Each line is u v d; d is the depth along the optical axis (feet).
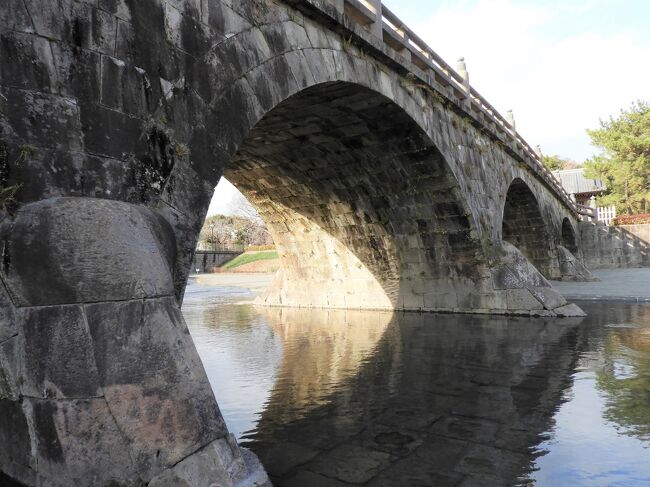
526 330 35.47
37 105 12.25
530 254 84.64
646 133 130.11
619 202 143.02
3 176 11.41
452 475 13.50
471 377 23.39
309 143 37.50
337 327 40.88
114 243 11.05
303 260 57.41
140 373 10.15
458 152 41.47
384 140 36.68
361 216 47.50
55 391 9.91
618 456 14.30
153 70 15.29
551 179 86.12
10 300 10.69
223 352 31.30
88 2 13.67
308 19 23.61
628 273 93.25
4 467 10.62
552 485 12.70
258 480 10.49
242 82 18.80
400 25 34.65
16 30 12.07
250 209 226.99
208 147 16.96
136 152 14.47
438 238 45.27
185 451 9.90
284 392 21.81
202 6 17.43
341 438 16.39
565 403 19.11
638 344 29.48
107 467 9.55
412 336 34.88
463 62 48.16
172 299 11.59
